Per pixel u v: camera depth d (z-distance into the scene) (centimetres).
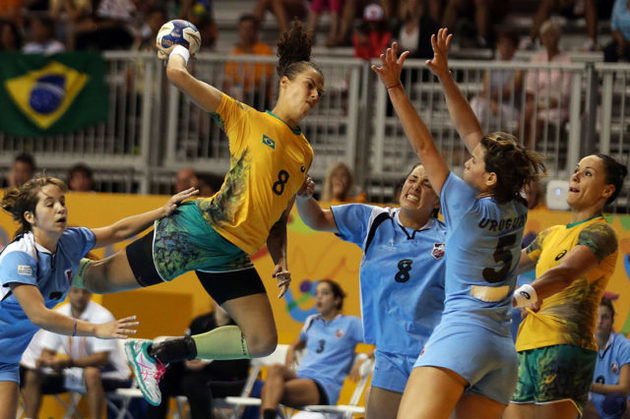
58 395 3038
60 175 3822
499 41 3994
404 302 1992
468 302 1623
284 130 1836
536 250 2050
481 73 3759
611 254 1897
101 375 2934
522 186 1653
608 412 2667
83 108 3794
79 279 1973
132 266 1894
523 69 3469
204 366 2812
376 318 2030
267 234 1855
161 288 3184
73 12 4597
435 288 1983
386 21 4091
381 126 3591
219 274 1895
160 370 1905
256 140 1809
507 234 1638
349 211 2072
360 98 3603
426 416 1552
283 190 1831
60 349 2938
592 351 1928
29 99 3819
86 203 3291
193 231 1844
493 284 1625
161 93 3747
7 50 4188
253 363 2955
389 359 2023
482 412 1641
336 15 4394
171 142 3738
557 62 3831
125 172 3734
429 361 1592
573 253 1852
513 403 1978
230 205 1817
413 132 1694
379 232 2031
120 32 4281
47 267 1892
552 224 2973
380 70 1717
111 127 3784
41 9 4791
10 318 1922
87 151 3816
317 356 2897
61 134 3800
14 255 1866
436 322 1989
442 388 1570
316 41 4650
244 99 3712
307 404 2811
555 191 3055
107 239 1941
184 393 2780
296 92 1845
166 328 3170
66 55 3809
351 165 3566
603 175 1950
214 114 1822
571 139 3412
